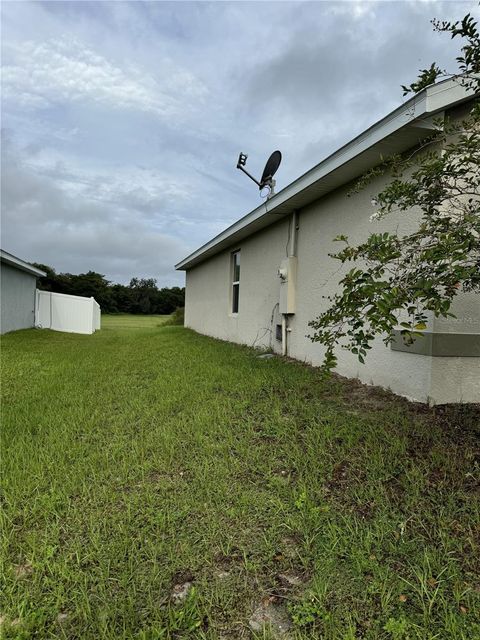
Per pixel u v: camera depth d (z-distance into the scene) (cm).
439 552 186
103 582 173
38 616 157
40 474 263
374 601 162
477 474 243
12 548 195
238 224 776
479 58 240
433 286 203
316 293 557
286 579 176
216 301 1084
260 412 362
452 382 355
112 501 234
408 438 292
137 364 643
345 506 224
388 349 407
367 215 444
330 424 324
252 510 222
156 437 320
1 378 552
